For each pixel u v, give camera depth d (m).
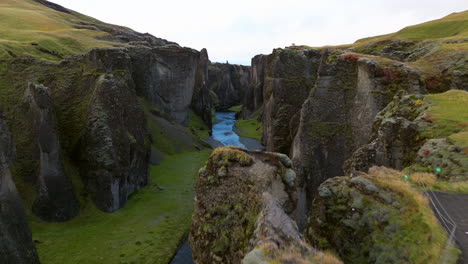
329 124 52.31
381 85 45.75
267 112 83.19
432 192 16.00
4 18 96.44
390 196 15.55
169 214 48.47
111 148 48.88
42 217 41.41
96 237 39.94
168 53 106.69
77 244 37.66
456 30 67.06
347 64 53.06
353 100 50.84
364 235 14.71
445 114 27.56
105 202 47.53
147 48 104.69
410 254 11.88
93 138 48.66
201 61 140.62
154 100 104.19
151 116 95.00
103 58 61.12
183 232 42.78
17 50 62.00
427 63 48.12
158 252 37.38
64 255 34.94
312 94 55.09
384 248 13.17
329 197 17.86
